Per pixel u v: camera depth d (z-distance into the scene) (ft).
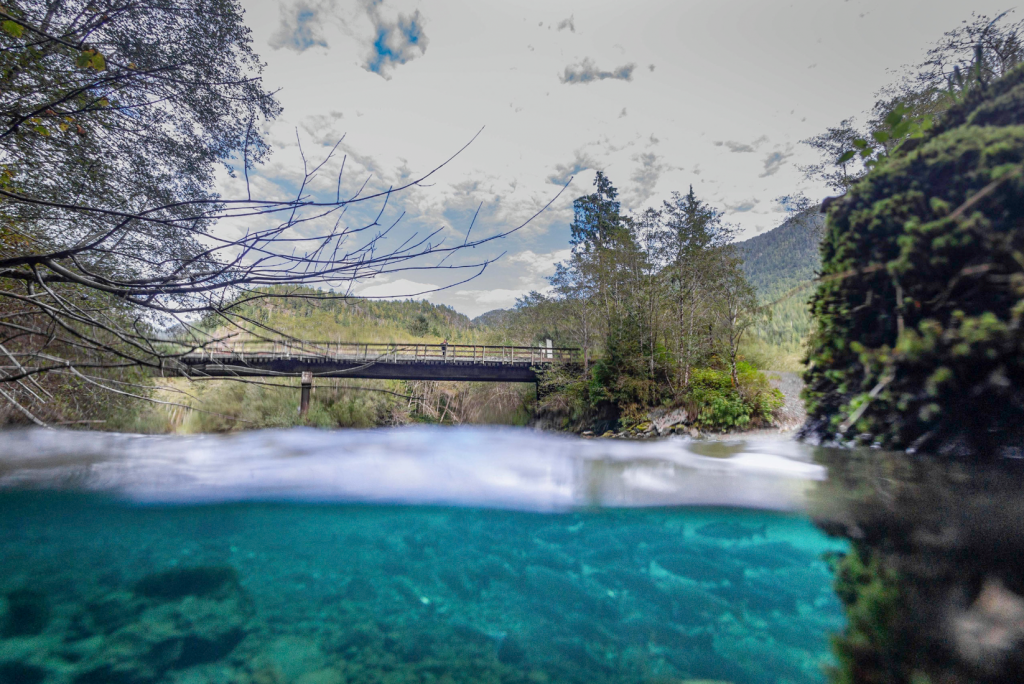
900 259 11.73
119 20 6.85
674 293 48.37
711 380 40.81
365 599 8.61
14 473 18.20
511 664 6.69
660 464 17.63
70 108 7.12
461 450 25.00
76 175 12.05
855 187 13.97
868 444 13.71
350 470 18.35
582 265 59.06
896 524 8.94
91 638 7.18
